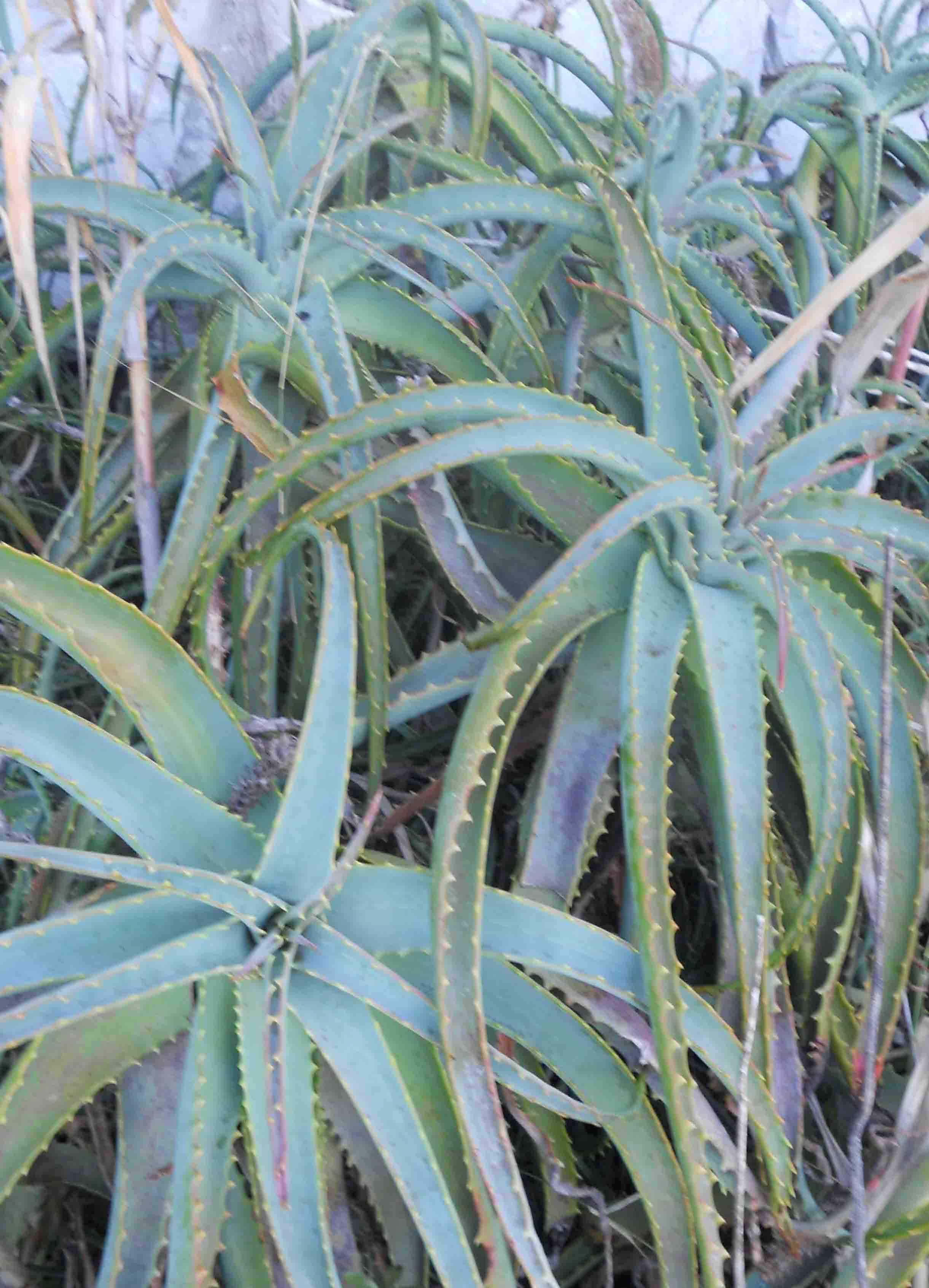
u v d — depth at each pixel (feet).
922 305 4.93
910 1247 3.73
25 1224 3.73
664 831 3.58
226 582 4.49
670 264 4.57
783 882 4.15
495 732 3.88
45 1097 3.38
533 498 4.20
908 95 5.83
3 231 4.66
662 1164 3.63
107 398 4.07
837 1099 4.15
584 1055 3.66
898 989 3.91
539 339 4.95
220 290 4.43
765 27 6.66
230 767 3.78
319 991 3.53
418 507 4.14
